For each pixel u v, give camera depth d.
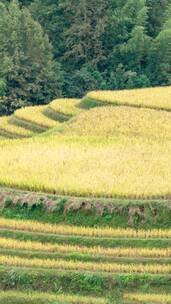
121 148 79.94
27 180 70.25
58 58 155.50
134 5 157.12
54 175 71.75
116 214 66.31
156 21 160.88
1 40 143.00
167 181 69.94
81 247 63.97
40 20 158.50
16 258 62.72
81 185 68.88
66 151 79.12
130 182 69.50
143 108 99.00
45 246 64.25
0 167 74.19
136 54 153.00
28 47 143.50
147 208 66.19
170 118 93.12
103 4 155.38
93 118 92.69
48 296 59.75
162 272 60.84
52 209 67.56
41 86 144.25
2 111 140.88
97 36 153.62
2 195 69.50
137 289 60.06
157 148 80.06
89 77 148.75
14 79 141.62
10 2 165.00
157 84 151.88
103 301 58.84
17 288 60.97
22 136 103.75
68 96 148.25
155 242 63.66
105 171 72.75
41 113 111.00
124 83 149.12
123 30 155.75
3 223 67.25
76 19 154.38
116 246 63.72
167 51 152.00
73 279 60.78
